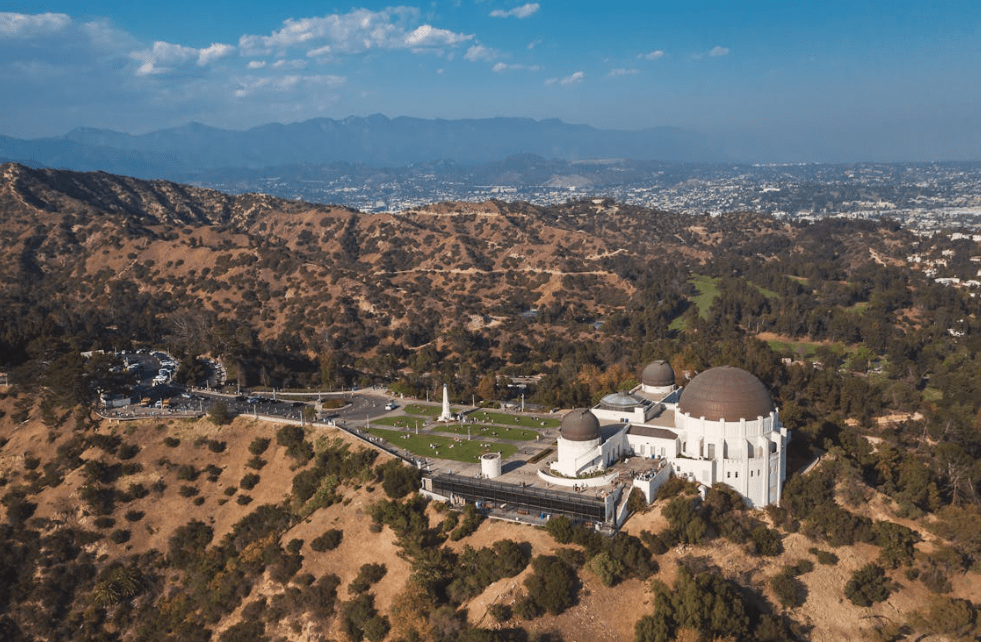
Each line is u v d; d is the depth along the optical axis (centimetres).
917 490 14775
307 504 15000
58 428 17625
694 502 13288
